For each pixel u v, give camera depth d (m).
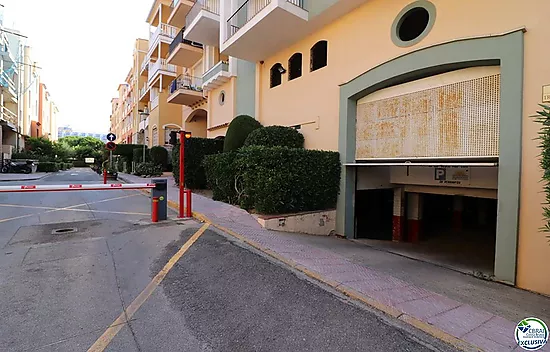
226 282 3.87
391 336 2.73
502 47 5.12
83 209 8.78
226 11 12.66
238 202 8.78
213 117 15.77
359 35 8.06
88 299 3.39
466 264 6.80
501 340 2.74
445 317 3.15
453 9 5.98
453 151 6.15
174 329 2.85
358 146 8.32
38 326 2.84
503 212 5.00
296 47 10.38
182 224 6.87
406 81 7.11
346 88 8.32
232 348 2.57
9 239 5.57
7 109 26.91
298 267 4.39
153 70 25.67
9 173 22.75
